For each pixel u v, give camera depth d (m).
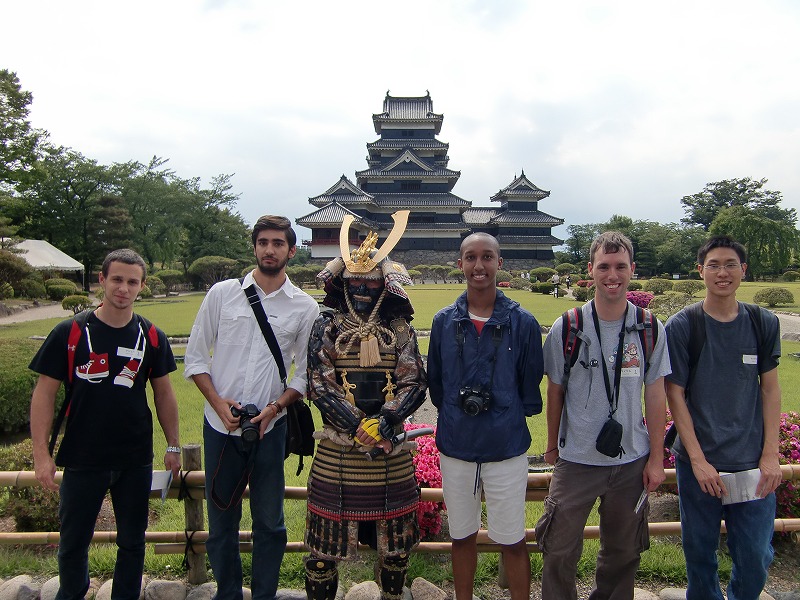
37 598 3.35
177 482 3.41
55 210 44.31
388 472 2.90
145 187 53.16
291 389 3.16
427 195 58.81
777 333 2.96
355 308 3.09
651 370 2.93
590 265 3.02
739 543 2.90
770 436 2.93
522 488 2.95
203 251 54.09
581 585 3.50
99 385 2.96
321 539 2.87
